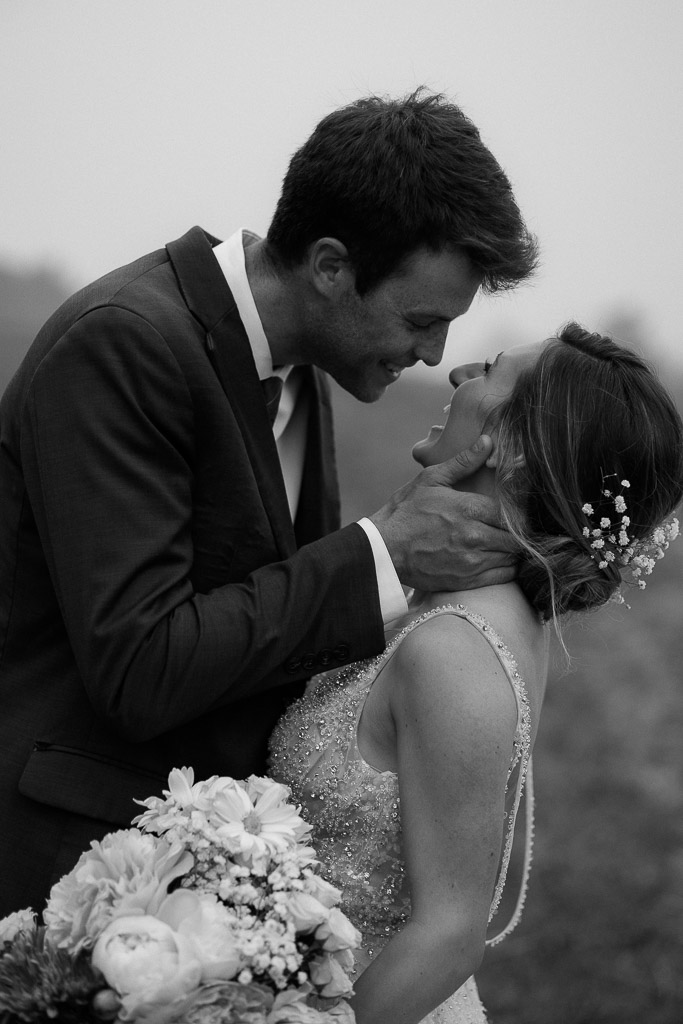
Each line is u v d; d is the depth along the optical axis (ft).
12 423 6.79
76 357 6.16
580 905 13.05
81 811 6.32
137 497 6.02
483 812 5.63
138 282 6.56
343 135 6.57
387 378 7.20
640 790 15.97
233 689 6.18
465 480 6.58
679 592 25.98
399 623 6.98
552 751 17.31
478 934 5.62
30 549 6.64
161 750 6.50
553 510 6.15
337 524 8.34
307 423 8.08
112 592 5.88
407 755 5.83
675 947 12.37
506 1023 11.25
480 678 5.74
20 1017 4.88
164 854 5.16
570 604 6.40
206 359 6.46
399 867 6.15
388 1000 5.44
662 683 20.36
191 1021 4.58
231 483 6.53
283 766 6.66
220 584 6.57
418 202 6.35
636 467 6.20
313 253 6.66
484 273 6.66
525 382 6.30
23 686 6.64
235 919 4.91
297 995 4.92
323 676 6.86
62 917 5.05
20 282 38.17
